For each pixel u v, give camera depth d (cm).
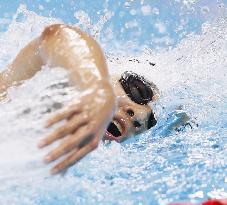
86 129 362
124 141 678
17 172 404
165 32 1366
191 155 629
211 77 946
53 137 358
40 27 1045
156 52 1138
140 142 696
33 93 435
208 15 1340
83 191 500
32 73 494
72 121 363
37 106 420
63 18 1357
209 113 812
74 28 470
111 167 584
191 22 1370
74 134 362
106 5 1440
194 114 798
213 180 536
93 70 406
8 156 401
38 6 1413
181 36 1332
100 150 637
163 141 700
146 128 690
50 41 461
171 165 590
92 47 436
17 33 1037
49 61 453
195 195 494
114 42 1322
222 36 1081
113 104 381
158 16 1424
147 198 486
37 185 492
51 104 410
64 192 492
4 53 967
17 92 468
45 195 479
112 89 392
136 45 1314
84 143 363
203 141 693
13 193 470
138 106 675
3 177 406
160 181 535
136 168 581
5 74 529
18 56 519
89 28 1143
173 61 991
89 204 469
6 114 432
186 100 836
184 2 1414
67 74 418
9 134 412
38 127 402
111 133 666
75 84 405
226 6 1309
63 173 382
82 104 372
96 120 366
